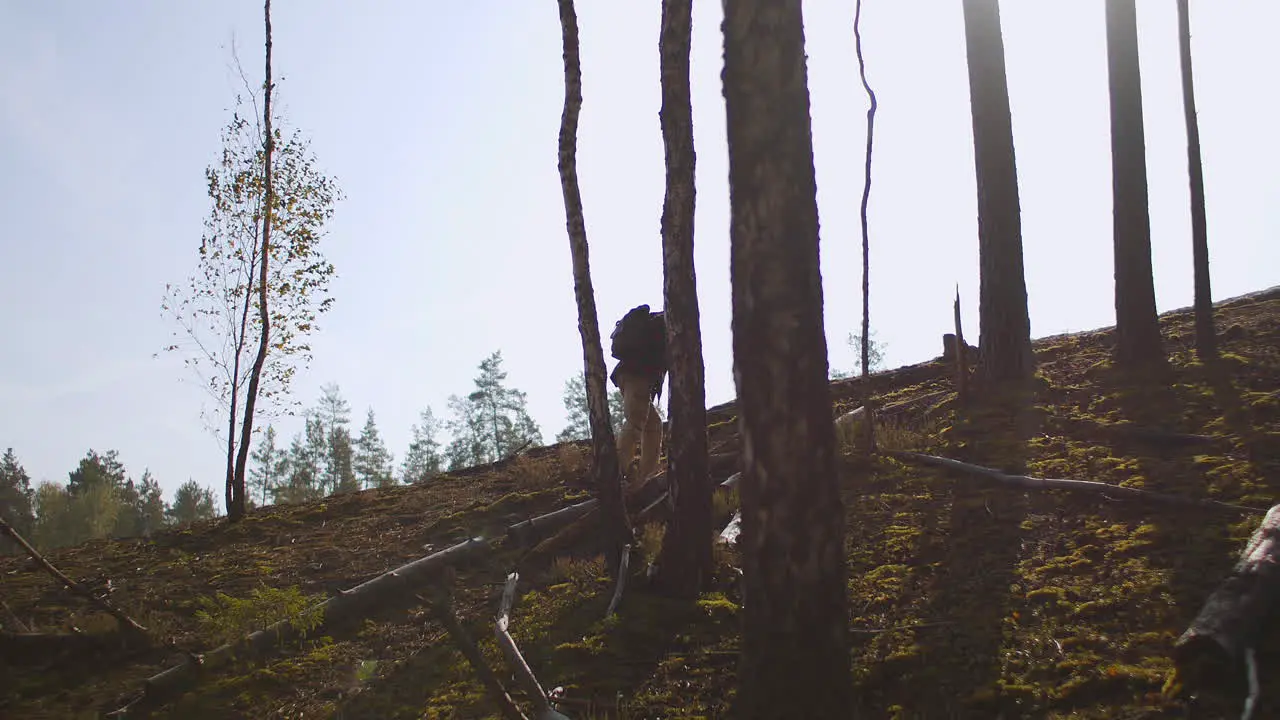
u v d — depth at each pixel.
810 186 5.13
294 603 8.20
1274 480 8.00
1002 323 12.92
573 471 12.98
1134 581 6.73
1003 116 13.07
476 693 6.81
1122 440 9.93
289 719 6.85
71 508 54.38
